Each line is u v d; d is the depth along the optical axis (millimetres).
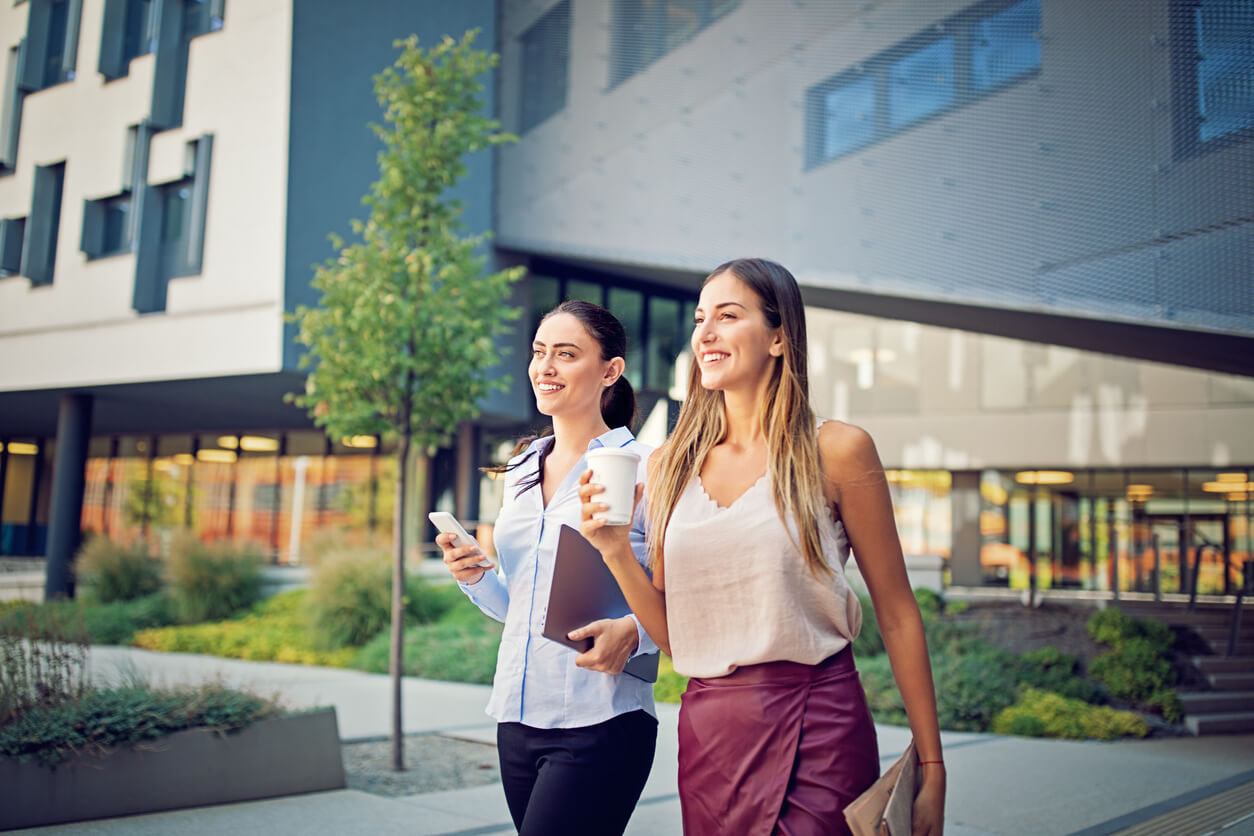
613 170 13680
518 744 2180
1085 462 20688
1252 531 19781
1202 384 19844
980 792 5469
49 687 4660
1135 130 7234
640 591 1742
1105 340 8914
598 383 2426
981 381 21828
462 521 18656
